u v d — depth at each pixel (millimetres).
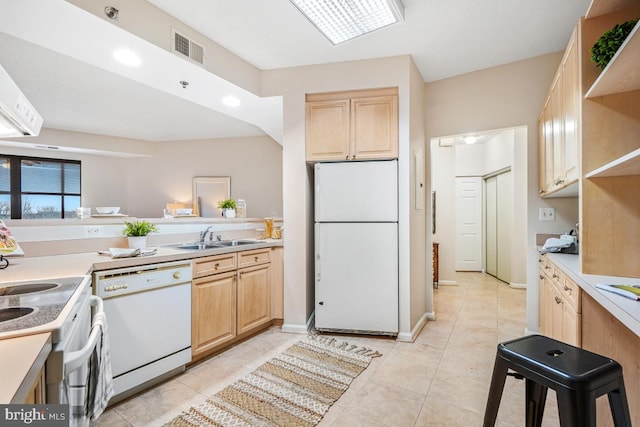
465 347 2754
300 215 3125
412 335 2918
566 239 2541
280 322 3258
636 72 1392
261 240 3498
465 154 6430
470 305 4043
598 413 1471
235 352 2670
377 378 2242
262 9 2227
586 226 1618
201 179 5973
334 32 2373
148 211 6191
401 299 2922
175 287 2242
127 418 1809
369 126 2967
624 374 1432
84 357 940
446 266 5312
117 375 1910
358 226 2973
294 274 3148
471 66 3160
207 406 1924
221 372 2334
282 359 2539
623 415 1002
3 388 568
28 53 2783
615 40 1430
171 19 2285
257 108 3490
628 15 1582
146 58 2352
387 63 2926
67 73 3176
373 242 2941
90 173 6047
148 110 4352
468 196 6434
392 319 2910
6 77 1295
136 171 6242
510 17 2348
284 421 1788
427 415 1840
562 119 2113
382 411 1876
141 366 2031
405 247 2906
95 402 1116
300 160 3113
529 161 3041
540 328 2852
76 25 1931
